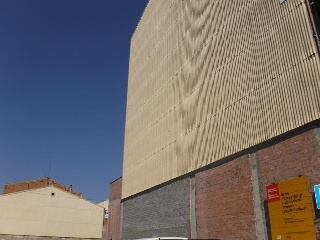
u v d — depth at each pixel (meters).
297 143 9.84
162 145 19.09
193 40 17.67
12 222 45.66
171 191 16.89
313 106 9.56
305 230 8.98
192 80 16.95
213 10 16.11
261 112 11.57
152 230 18.14
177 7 20.62
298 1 10.87
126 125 26.91
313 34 10.08
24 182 56.75
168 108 19.23
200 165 14.71
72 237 48.53
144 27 26.92
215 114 14.30
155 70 22.56
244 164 11.90
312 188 9.05
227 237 12.00
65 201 49.91
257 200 10.91
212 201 13.30
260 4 12.68
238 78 13.20
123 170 25.30
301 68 10.24
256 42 12.52
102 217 51.72
